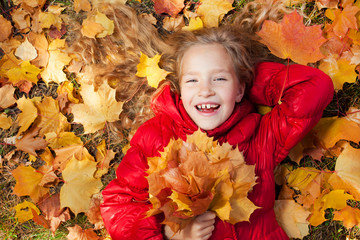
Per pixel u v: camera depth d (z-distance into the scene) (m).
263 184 1.36
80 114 1.53
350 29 1.47
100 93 1.51
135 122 1.64
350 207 1.49
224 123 1.35
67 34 1.61
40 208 1.60
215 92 1.31
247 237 1.38
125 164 1.41
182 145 1.15
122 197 1.38
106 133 1.65
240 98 1.40
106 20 1.55
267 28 1.30
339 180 1.48
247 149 1.37
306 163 1.59
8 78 1.57
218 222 1.35
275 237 1.43
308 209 1.56
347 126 1.46
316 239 1.61
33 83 1.62
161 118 1.46
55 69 1.58
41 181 1.58
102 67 1.62
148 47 1.60
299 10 1.56
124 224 1.32
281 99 1.32
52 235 1.63
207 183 1.07
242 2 1.60
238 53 1.38
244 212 1.17
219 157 1.16
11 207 1.62
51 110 1.59
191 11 1.62
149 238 1.27
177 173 1.08
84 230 1.60
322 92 1.25
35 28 1.56
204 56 1.33
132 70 1.62
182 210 1.09
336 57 1.49
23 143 1.57
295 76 1.28
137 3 1.62
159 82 1.57
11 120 1.60
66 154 1.59
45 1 1.58
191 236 1.23
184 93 1.34
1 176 1.63
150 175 1.11
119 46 1.62
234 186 1.16
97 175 1.61
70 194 1.56
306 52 1.28
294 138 1.30
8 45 1.56
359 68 1.50
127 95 1.63
